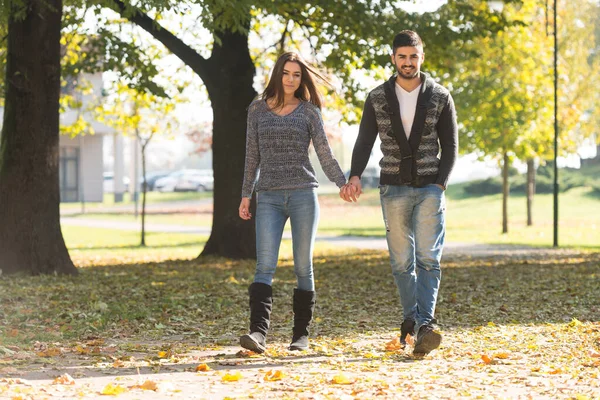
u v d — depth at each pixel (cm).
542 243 2995
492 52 3228
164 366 702
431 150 756
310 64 759
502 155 3634
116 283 1502
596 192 5759
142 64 2080
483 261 2161
